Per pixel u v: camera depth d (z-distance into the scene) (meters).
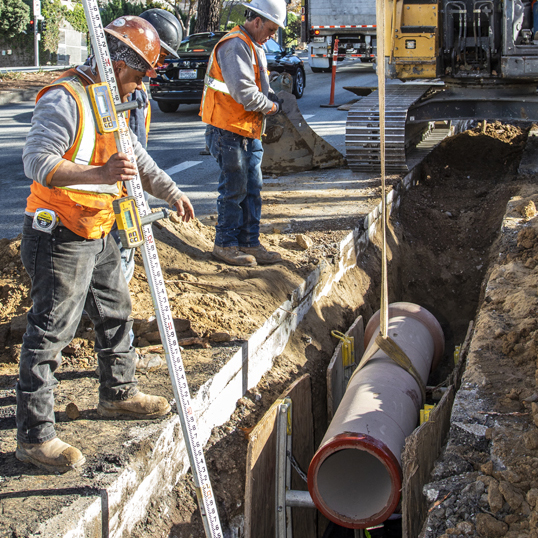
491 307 4.89
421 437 3.28
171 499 3.26
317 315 5.64
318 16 22.66
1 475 2.77
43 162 2.42
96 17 2.46
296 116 9.34
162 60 3.07
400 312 5.63
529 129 12.13
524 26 9.02
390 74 9.38
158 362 3.83
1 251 4.72
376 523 3.56
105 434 3.10
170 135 12.55
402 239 8.28
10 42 28.44
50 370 2.78
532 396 3.60
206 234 5.93
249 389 4.30
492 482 2.96
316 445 4.82
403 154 8.84
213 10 18.69
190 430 2.73
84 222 2.63
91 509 2.60
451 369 6.87
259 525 3.65
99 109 2.44
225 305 4.57
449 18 9.09
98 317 3.02
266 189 8.51
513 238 6.24
